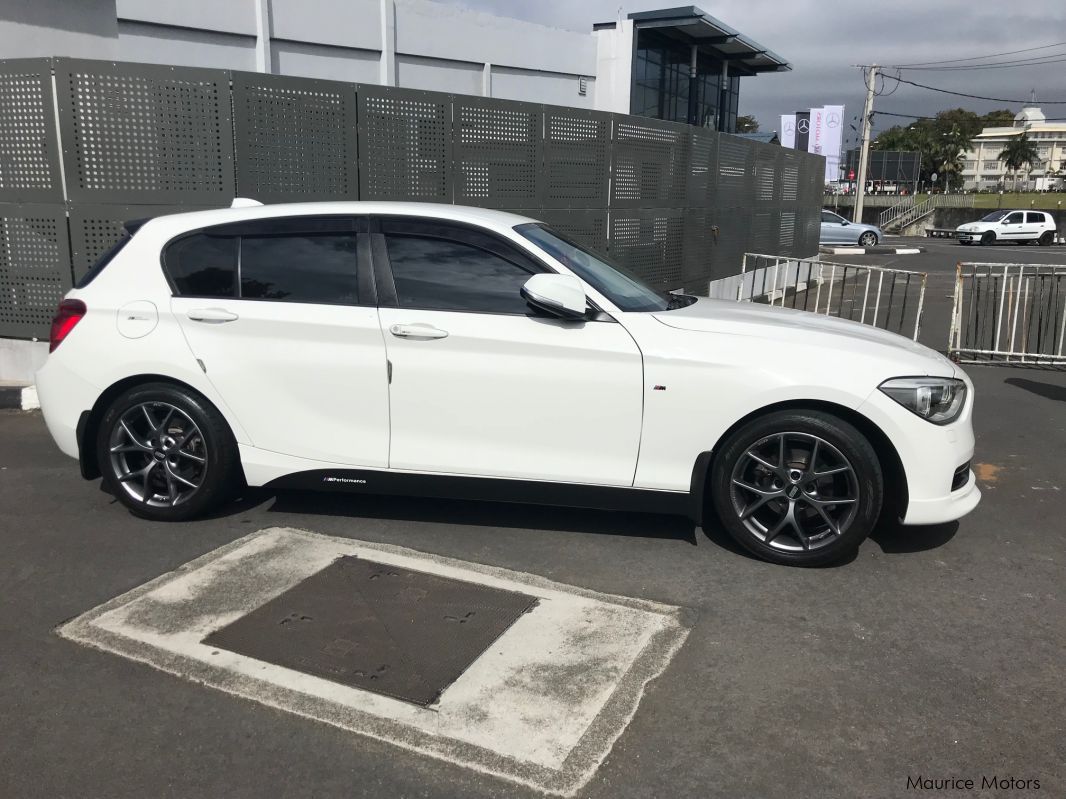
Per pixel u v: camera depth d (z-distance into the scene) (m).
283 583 3.88
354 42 17.89
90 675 3.16
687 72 29.00
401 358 4.25
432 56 19.67
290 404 4.42
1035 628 3.62
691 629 3.56
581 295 4.01
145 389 4.54
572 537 4.53
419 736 2.80
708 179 12.62
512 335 4.15
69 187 7.16
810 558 4.13
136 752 2.74
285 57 16.91
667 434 4.11
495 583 3.91
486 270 4.30
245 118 7.49
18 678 3.14
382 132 8.23
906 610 3.77
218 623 3.51
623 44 24.16
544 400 4.16
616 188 10.34
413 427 4.32
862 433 4.12
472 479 4.31
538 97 22.78
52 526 4.62
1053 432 6.77
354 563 4.11
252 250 4.51
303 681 3.10
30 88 7.06
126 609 3.62
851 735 2.87
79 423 4.61
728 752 2.77
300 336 4.36
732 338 4.10
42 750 2.75
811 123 48.56
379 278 4.36
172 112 7.27
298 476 4.50
